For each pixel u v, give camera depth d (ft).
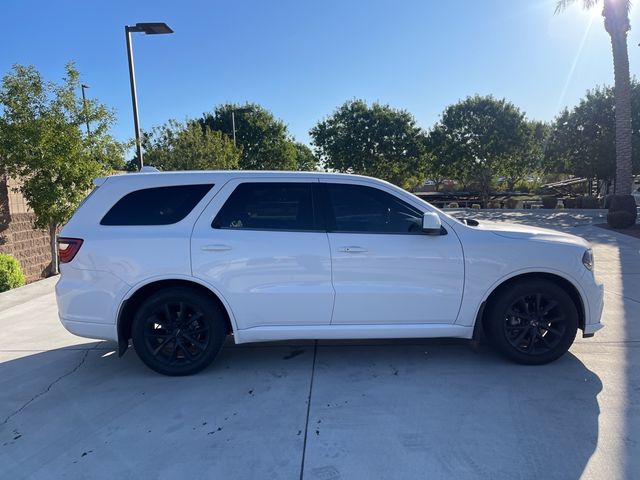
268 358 15.72
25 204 34.60
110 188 14.51
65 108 33.30
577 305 14.90
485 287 14.25
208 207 14.30
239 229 14.17
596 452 10.07
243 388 13.53
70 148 32.01
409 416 11.75
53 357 16.29
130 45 39.99
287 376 14.28
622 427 10.99
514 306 14.48
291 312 14.14
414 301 14.21
